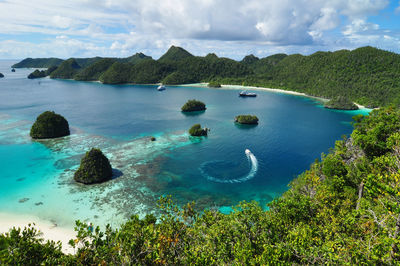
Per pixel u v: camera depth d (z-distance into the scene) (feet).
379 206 84.02
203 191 233.55
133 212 194.80
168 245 73.41
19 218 184.34
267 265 64.75
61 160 294.46
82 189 229.04
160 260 66.59
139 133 420.77
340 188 158.20
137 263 64.90
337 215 100.89
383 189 65.77
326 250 68.64
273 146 369.71
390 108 265.13
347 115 617.62
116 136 399.85
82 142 363.15
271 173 276.00
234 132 444.55
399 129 192.65
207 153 330.75
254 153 336.70
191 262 68.28
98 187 233.35
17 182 240.53
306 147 367.04
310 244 75.92
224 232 85.40
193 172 272.10
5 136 382.22
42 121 376.68
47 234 167.32
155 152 329.31
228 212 201.87
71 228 174.81
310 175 183.11
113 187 234.17
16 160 293.43
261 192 234.99
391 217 67.56
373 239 68.18
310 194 167.22
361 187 134.00
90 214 191.42
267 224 89.45
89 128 448.24
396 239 57.67
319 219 99.86
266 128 479.00
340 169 172.45
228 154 329.52
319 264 68.64
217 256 75.36
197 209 204.64
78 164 283.79
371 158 191.42
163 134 416.87
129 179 251.19
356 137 209.97
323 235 89.40
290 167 293.23
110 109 653.71
